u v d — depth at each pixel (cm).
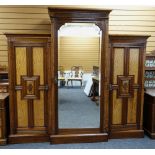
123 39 354
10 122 355
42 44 342
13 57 342
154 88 432
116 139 375
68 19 333
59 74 361
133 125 380
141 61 364
